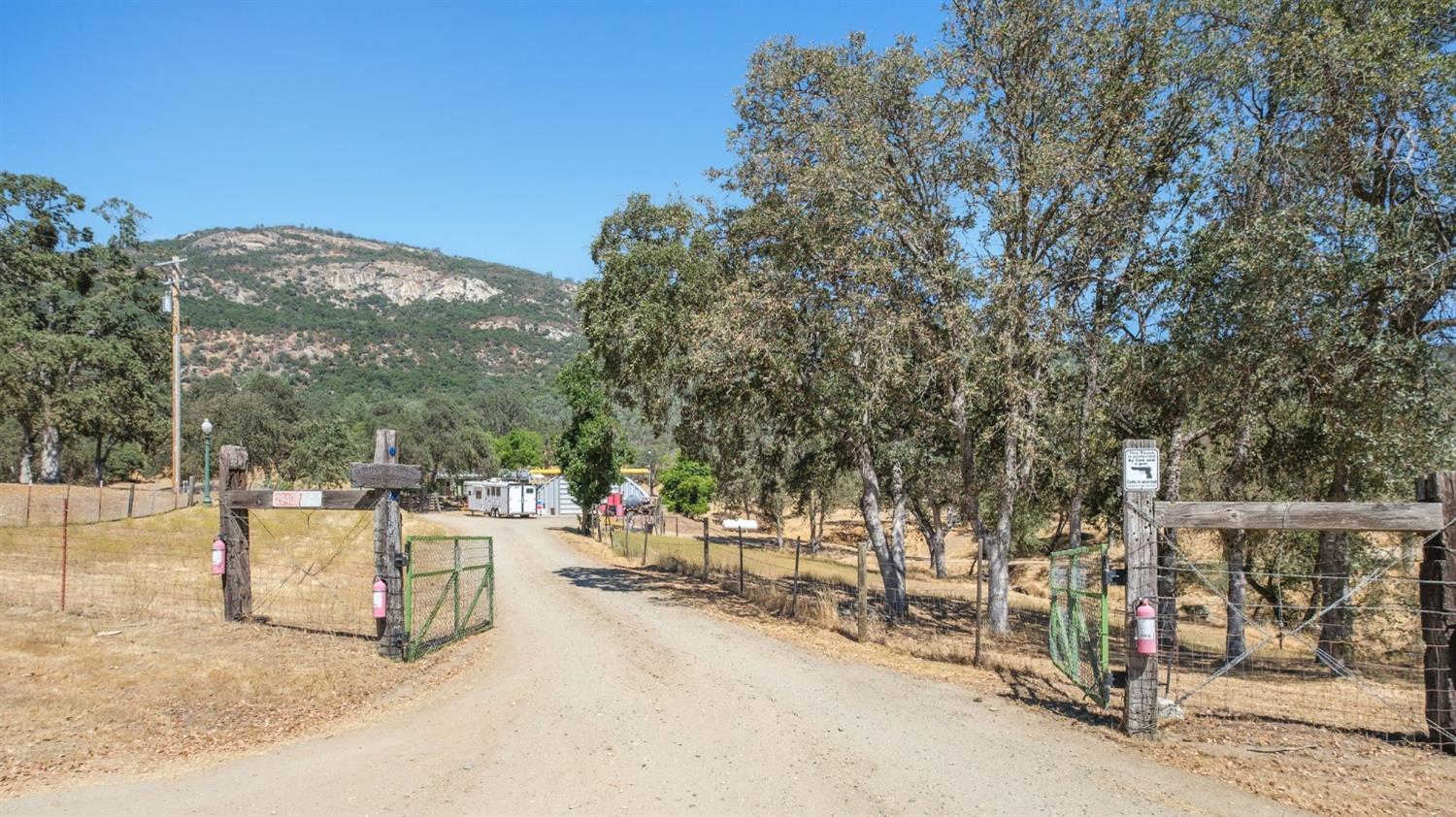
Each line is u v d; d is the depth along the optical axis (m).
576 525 51.59
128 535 23.45
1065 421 15.14
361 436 76.56
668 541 40.09
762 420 19.75
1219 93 13.37
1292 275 11.23
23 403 45.28
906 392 15.12
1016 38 14.51
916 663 11.30
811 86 16.39
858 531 67.31
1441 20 12.41
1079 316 14.68
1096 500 18.39
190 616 13.20
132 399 50.25
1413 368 11.23
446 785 6.18
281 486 61.53
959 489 18.66
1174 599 11.48
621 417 57.50
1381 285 11.36
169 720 7.80
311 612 14.27
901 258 14.52
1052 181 13.67
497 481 61.59
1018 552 43.19
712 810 5.72
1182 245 13.45
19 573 16.22
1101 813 5.78
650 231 18.88
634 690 9.34
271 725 7.86
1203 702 9.25
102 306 50.78
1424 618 7.67
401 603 11.05
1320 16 12.34
